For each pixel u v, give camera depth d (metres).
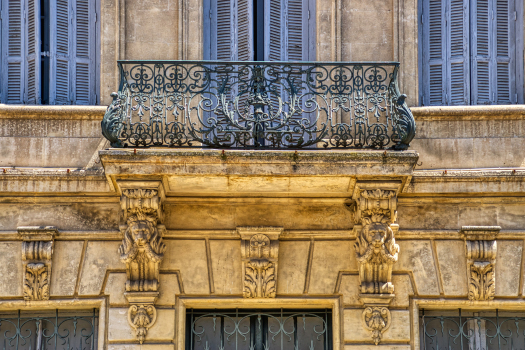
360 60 15.25
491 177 14.31
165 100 14.73
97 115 14.83
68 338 14.25
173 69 13.95
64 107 14.75
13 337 14.22
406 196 14.52
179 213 14.44
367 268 14.07
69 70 15.52
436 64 15.77
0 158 14.60
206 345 14.35
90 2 15.77
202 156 13.23
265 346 14.36
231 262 14.36
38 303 14.09
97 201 14.43
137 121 14.69
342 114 14.84
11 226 14.30
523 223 14.45
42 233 14.14
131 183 13.37
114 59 15.22
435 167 14.75
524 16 15.74
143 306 14.04
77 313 14.37
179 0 15.28
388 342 14.05
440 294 14.27
